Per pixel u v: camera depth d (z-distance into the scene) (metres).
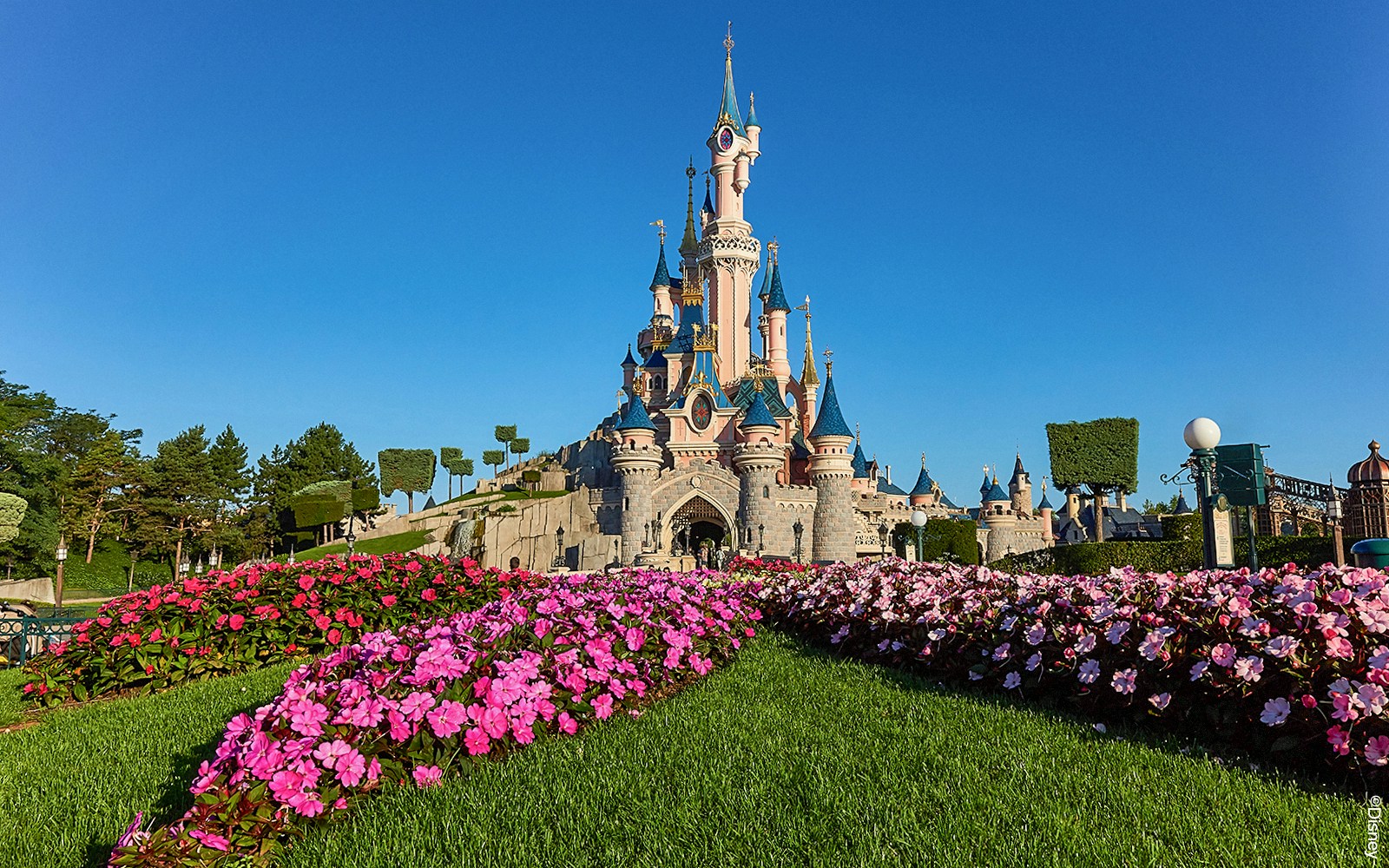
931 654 11.23
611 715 9.11
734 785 6.81
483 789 6.75
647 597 12.67
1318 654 7.29
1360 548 10.82
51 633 17.23
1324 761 6.90
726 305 92.50
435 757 7.18
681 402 81.12
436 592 16.20
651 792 6.72
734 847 5.66
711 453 78.12
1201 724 8.05
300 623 14.41
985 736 8.20
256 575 14.91
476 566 17.77
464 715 7.32
